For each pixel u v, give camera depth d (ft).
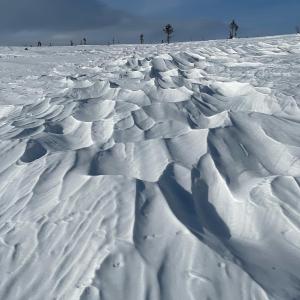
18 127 21.21
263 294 9.14
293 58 40.04
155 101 24.06
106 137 18.38
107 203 12.26
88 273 10.00
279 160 14.65
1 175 15.51
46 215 12.43
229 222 11.96
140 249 10.49
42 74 43.14
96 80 31.65
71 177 14.06
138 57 46.98
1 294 10.07
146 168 14.64
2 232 12.16
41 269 10.59
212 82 27.68
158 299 9.20
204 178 13.85
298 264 10.21
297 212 11.55
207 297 9.14
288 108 20.31
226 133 16.56
